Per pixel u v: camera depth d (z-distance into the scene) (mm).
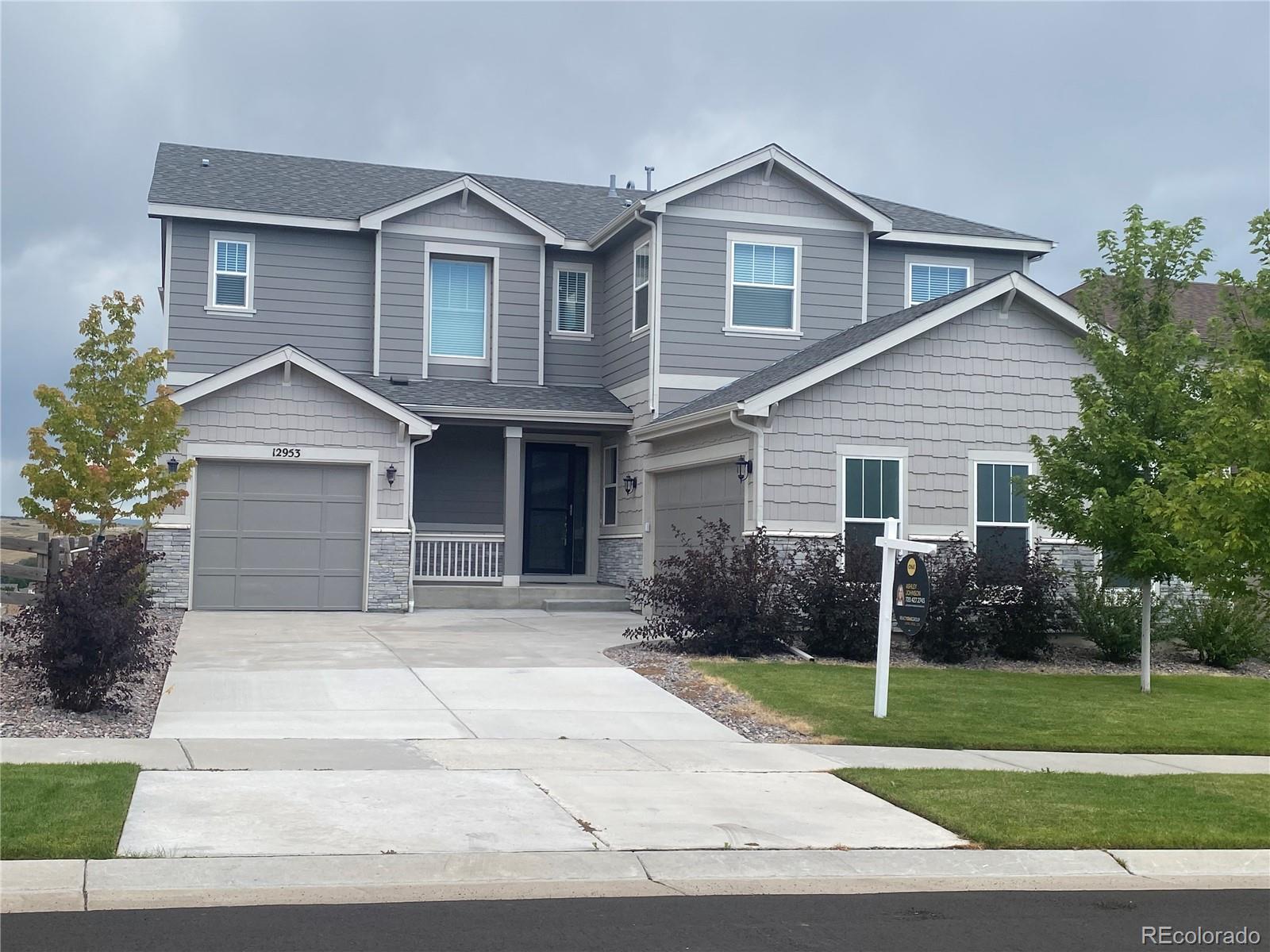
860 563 17094
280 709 12148
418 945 6113
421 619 20219
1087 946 6523
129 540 13180
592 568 25203
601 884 7324
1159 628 18328
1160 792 9945
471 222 24375
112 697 11992
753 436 18500
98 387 17312
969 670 16719
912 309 20750
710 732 12016
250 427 20469
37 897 6582
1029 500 16344
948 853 8141
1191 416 14234
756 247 22719
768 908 7027
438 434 24375
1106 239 16219
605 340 25219
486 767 9992
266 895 6859
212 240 23219
